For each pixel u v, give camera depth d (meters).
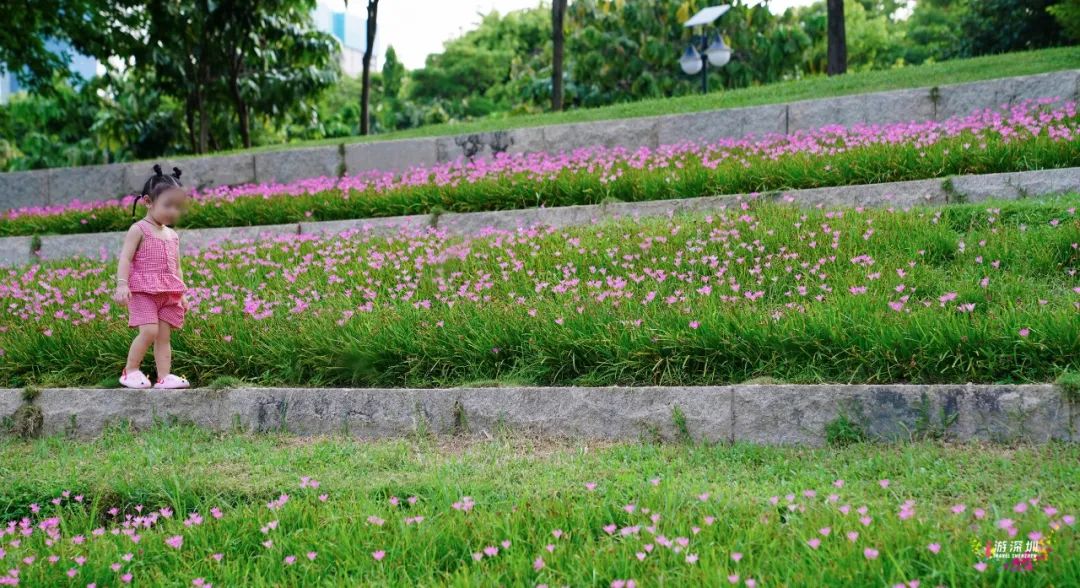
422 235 8.34
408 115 50.94
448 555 3.24
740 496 3.60
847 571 2.75
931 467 3.84
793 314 5.14
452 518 3.45
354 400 5.14
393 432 5.06
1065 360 4.48
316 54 27.70
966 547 2.86
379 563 3.17
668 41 30.95
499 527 3.36
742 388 4.58
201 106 26.09
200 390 5.38
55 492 4.07
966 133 8.79
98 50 20.66
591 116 14.67
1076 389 4.09
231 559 3.41
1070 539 2.84
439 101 55.00
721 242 6.76
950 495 3.53
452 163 11.85
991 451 4.03
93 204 12.32
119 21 21.73
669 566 3.01
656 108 14.56
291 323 6.21
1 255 10.20
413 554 3.21
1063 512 3.16
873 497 3.52
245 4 24.89
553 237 7.49
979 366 4.58
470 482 3.96
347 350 5.68
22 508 4.03
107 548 3.46
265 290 7.12
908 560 2.81
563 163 10.35
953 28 39.41
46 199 13.76
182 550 3.48
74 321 6.62
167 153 33.41
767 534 3.12
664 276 6.13
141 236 5.70
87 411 5.48
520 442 4.73
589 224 8.23
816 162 8.67
